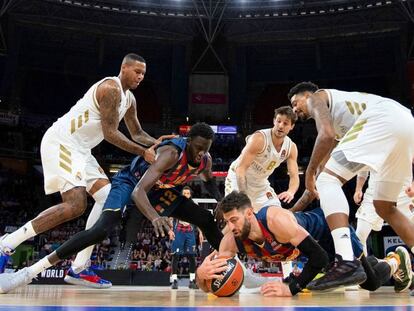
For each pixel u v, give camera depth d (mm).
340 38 26812
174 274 7988
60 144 4195
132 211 16875
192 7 25734
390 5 24328
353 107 3561
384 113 3291
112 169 25422
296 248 3381
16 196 23609
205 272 3223
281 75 28766
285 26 26656
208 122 27156
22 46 26234
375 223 5488
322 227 3900
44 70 26969
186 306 2471
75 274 5602
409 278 4258
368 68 27406
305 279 3221
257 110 28922
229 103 27672
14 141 24406
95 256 17984
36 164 25125
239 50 28328
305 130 27812
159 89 28500
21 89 26438
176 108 27641
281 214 3242
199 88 27656
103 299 3225
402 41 25500
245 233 3285
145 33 26812
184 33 27203
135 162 4309
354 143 3291
